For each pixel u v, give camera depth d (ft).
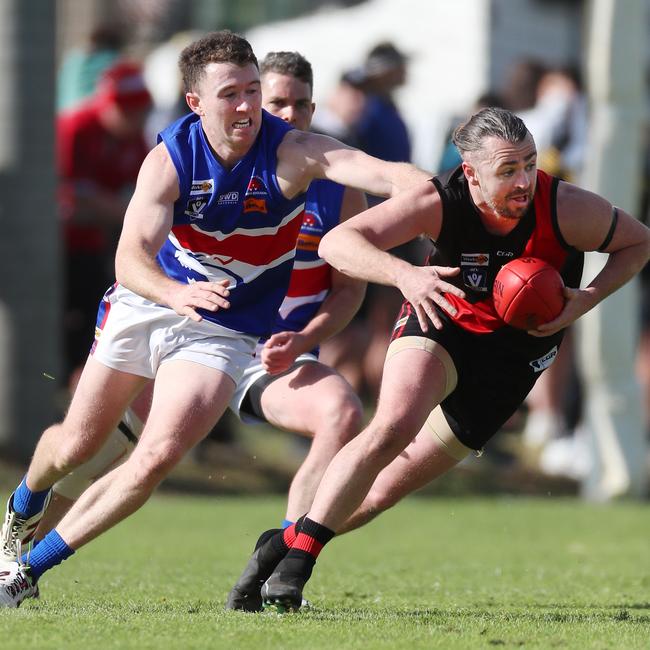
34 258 130.00
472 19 201.46
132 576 77.15
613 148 140.05
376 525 117.91
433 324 57.41
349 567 87.61
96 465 67.56
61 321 135.85
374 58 137.28
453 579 80.94
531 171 57.06
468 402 63.41
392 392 58.90
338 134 131.95
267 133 61.26
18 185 129.49
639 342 172.04
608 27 138.82
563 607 66.69
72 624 53.67
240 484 137.39
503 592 73.92
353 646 49.21
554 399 157.99
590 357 143.95
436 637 51.93
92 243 136.98
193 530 106.42
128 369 61.82
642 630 55.88
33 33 129.29
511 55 203.51
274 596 58.44
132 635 51.08
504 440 161.17
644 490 144.77
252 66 59.77
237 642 49.73
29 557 62.03
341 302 69.72
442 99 204.44
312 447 66.18
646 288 170.09
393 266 56.03
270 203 61.16
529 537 109.60
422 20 207.10
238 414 71.31
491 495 148.77
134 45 268.62
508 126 56.54
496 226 59.00
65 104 157.48
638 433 144.87
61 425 63.36
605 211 59.98
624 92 139.64
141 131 136.87
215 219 61.00
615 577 82.94
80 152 134.31
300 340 67.67
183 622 54.65
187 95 60.75
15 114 129.49
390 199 58.85
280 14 275.80
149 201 59.47
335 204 70.49
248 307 62.75
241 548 95.50
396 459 65.57
